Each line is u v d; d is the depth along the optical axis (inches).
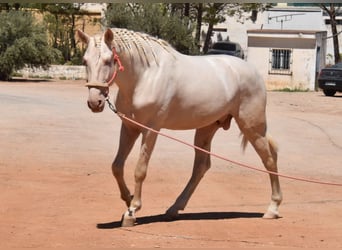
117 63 343.9
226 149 707.4
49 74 1723.7
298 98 1341.0
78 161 596.7
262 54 1817.2
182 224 377.1
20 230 354.6
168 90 362.0
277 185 409.1
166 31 1721.2
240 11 2095.2
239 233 358.6
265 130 410.0
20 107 956.6
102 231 353.7
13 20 1590.8
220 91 384.8
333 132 868.0
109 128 804.0
